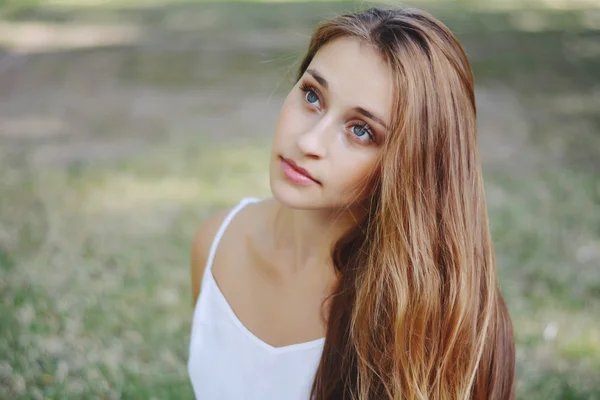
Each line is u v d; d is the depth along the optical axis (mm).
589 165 5129
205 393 1653
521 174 4914
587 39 9477
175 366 2664
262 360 1550
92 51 8734
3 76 7426
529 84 7363
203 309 1654
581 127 6012
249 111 6527
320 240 1449
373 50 1173
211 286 1648
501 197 4449
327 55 1203
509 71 7820
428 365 1312
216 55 8648
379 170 1230
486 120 6223
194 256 1799
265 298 1562
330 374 1434
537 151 5438
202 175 4887
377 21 1198
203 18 11305
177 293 3266
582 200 4418
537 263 3551
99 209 4215
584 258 3641
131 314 3021
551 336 2896
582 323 3047
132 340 2818
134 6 12555
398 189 1213
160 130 5891
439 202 1258
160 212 4227
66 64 8031
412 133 1184
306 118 1217
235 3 13109
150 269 3471
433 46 1188
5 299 2949
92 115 6242
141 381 2535
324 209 1398
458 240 1267
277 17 11281
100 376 2488
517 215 4137
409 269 1261
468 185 1276
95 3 12781
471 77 1264
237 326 1584
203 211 4266
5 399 2262
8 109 6324
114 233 3881
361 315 1336
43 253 3496
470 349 1331
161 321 2994
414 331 1289
